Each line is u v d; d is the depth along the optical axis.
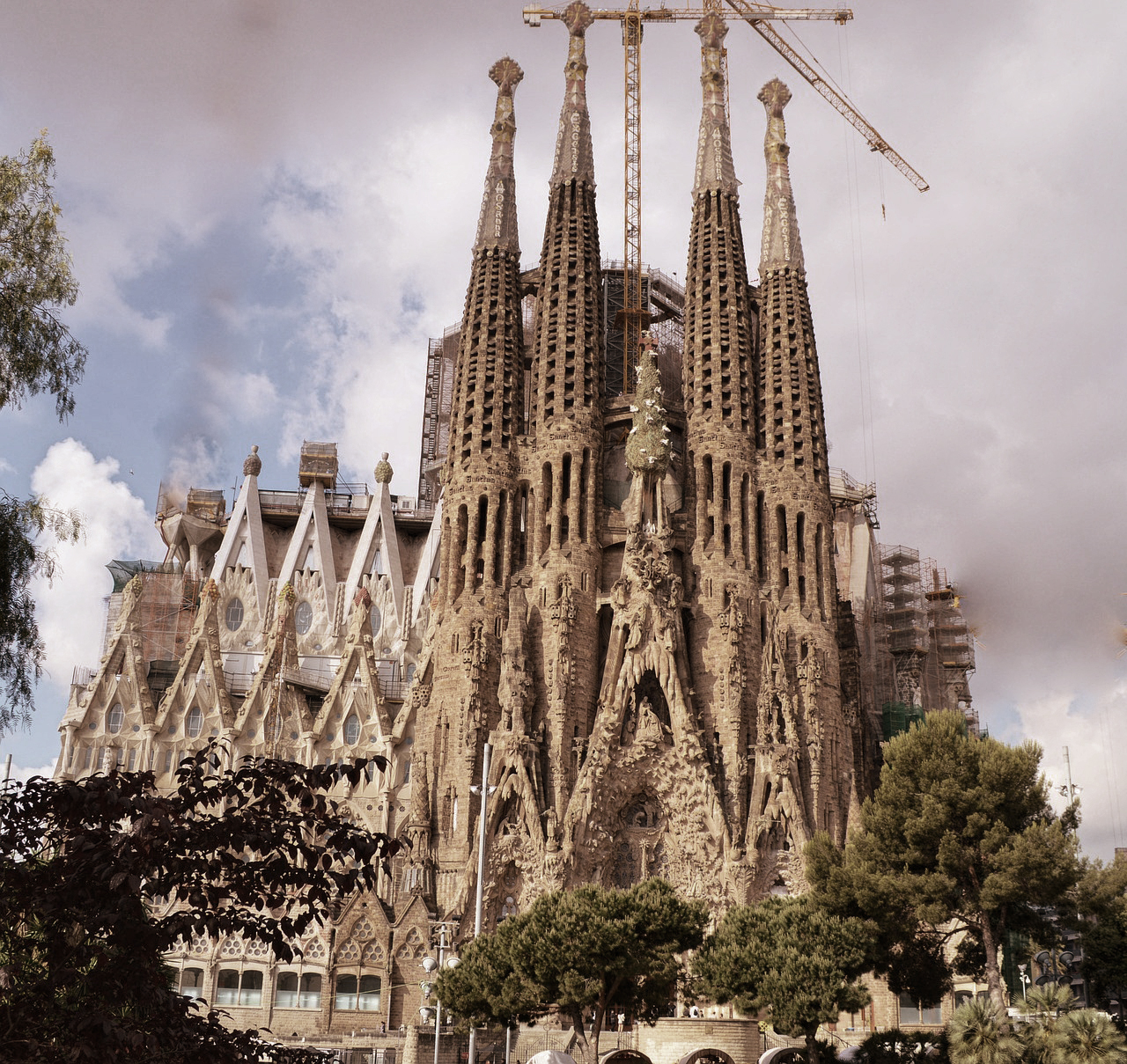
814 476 105.69
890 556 144.50
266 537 141.88
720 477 104.19
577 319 109.25
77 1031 14.20
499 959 54.62
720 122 117.62
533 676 98.75
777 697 97.50
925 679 140.38
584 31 122.50
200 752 15.72
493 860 91.62
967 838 56.03
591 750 93.88
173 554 139.75
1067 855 54.12
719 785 94.56
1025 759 57.25
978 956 62.00
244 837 14.88
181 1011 15.50
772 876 90.69
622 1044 72.88
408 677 128.38
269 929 15.58
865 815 60.59
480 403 107.38
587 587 101.62
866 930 57.00
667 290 127.50
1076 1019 41.78
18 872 14.20
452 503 105.81
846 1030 85.81
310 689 116.88
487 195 115.81
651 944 55.03
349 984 93.31
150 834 14.34
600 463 106.81
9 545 25.98
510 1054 70.56
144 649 129.50
